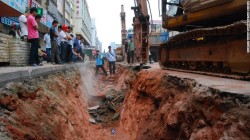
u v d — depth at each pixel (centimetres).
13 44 1006
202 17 833
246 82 575
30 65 1048
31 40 1038
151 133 730
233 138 360
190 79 647
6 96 473
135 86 1138
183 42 994
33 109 552
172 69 1059
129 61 2477
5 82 508
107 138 998
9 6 1598
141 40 1697
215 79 644
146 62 1703
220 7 745
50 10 3394
